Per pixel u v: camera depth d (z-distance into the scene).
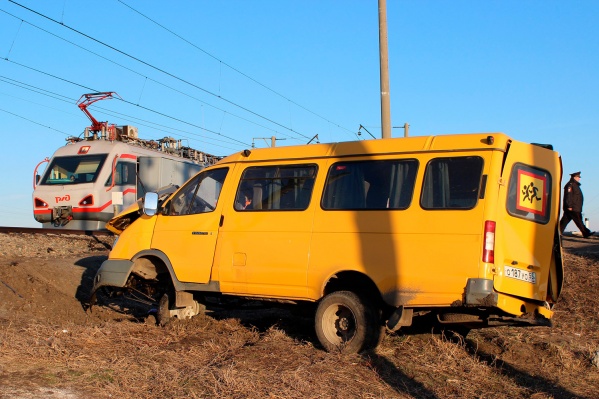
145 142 23.98
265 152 8.73
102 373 6.50
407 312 7.26
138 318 10.51
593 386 6.60
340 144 8.17
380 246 7.43
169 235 9.15
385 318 7.78
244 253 8.38
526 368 7.21
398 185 7.54
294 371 6.65
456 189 7.18
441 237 7.09
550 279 7.72
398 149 7.68
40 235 17.23
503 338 8.27
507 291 6.96
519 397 6.21
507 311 6.97
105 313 10.75
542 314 7.48
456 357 7.45
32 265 11.58
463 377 6.81
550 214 7.68
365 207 7.67
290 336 8.57
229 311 10.89
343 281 7.95
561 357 7.50
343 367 6.92
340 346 7.59
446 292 6.96
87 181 20.09
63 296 10.84
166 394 5.93
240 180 8.73
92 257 13.70
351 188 7.85
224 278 8.50
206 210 8.92
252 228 8.40
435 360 7.34
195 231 8.88
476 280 6.82
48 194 20.19
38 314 9.85
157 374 6.52
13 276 10.81
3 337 7.61
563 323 9.27
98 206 19.83
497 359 7.51
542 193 7.61
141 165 21.61
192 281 8.80
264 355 7.44
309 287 7.87
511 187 7.22
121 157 20.92
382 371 6.89
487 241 6.86
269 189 8.47
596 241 15.55
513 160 7.29
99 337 8.16
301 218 8.06
